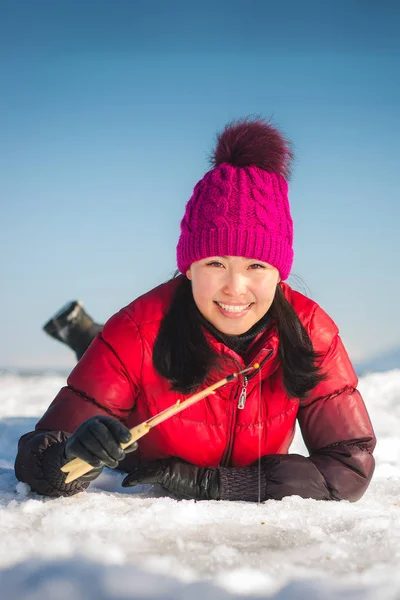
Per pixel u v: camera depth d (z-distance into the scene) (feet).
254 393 8.43
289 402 8.64
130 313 8.57
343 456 8.41
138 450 8.97
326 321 8.93
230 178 8.14
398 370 23.93
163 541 5.90
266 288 7.98
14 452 11.89
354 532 6.31
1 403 18.19
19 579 4.87
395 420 15.56
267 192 8.19
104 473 9.20
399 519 6.75
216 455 8.55
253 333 8.32
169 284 8.82
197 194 8.27
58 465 7.38
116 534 5.97
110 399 8.36
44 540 5.67
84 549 5.39
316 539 6.12
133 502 7.35
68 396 8.39
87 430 6.70
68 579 4.80
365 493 9.06
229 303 7.94
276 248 8.04
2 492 7.93
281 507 7.39
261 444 8.63
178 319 8.24
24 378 24.67
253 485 7.90
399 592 4.78
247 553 5.61
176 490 7.89
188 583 4.81
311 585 4.85
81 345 15.67
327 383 8.74
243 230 7.91
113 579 4.80
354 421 8.69
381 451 12.56
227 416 8.42
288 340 8.39
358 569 5.29
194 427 8.41
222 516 6.81
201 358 8.06
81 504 7.18
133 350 8.34
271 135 8.52
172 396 8.39
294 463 8.08
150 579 4.83
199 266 8.04
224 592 4.68
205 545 5.82
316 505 7.54
